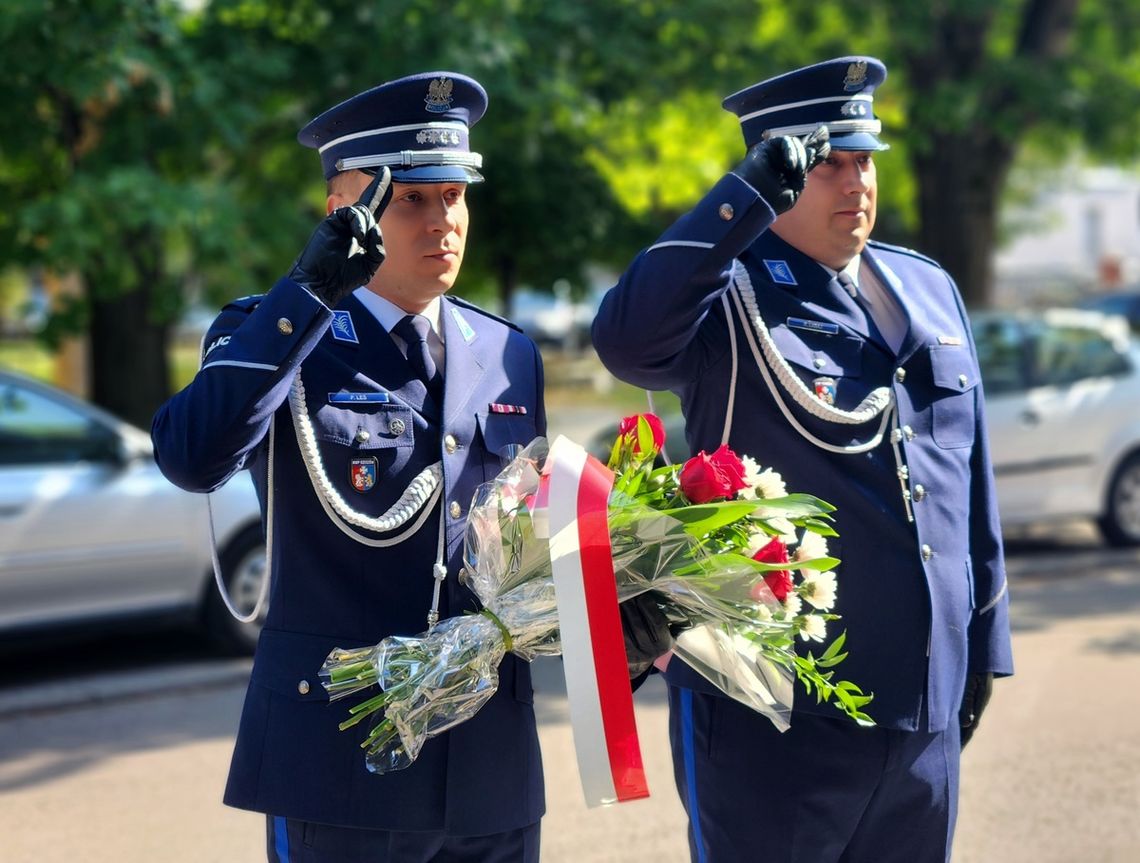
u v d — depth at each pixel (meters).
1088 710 5.41
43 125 7.63
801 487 2.62
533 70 8.41
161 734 5.51
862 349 2.70
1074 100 10.72
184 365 21.67
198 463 2.20
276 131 8.36
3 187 7.95
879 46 11.18
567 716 5.57
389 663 2.22
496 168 9.24
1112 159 11.52
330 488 2.34
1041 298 30.22
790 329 2.66
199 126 7.67
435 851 2.39
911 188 14.46
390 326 2.45
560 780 4.85
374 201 2.22
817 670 2.53
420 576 2.37
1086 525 9.56
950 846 2.72
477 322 2.58
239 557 6.51
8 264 7.68
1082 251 35.19
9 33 6.90
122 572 6.24
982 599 2.81
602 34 9.00
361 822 2.31
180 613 6.45
